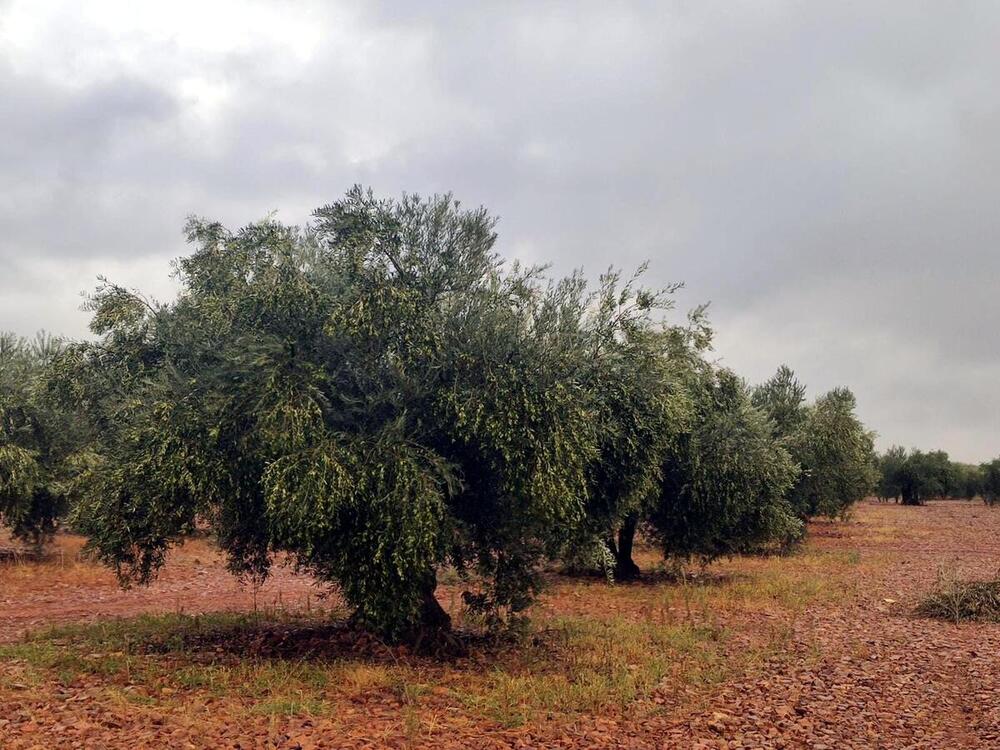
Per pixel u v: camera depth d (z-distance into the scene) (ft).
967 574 77.46
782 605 59.88
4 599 60.80
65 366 41.60
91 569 74.02
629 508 50.21
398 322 37.14
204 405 35.58
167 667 36.91
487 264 40.70
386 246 38.86
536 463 35.53
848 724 30.83
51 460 71.26
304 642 43.24
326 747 26.50
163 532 36.91
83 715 28.91
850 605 59.72
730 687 35.99
